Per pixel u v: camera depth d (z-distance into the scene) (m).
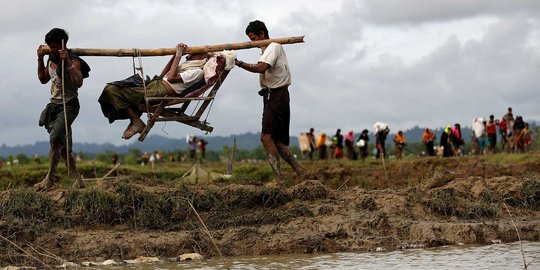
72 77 10.01
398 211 10.48
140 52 10.21
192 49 10.37
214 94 10.38
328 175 21.56
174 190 10.45
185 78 10.15
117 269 8.37
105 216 10.00
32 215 9.84
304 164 25.67
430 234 9.66
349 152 31.81
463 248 9.31
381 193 11.21
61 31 9.93
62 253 9.08
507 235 9.94
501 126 31.45
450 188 11.38
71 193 10.18
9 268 8.52
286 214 10.16
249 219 10.04
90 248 9.13
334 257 8.83
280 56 10.70
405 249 9.34
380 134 30.78
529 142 29.47
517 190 11.75
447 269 7.96
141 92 10.12
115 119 10.39
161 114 10.27
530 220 10.91
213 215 10.21
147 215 9.98
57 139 10.38
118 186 10.34
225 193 10.56
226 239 9.42
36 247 9.16
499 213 11.02
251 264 8.46
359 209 10.46
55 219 9.88
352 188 11.65
